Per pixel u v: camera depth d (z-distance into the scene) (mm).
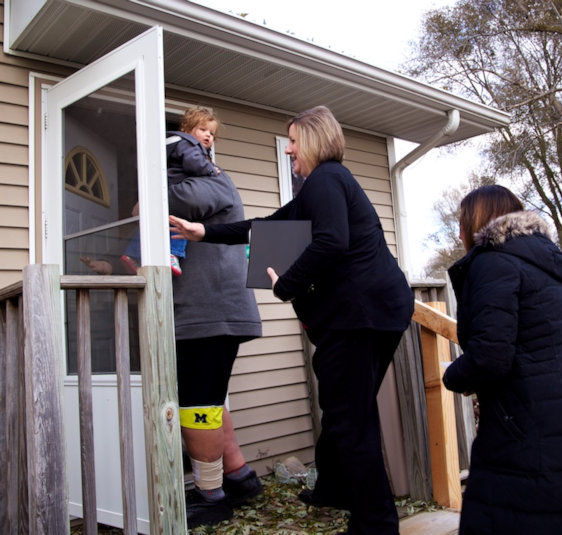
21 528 1921
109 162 2807
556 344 1594
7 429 2105
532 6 15453
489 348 1563
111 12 2875
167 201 2551
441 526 2623
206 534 2645
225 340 2758
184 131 2990
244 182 4211
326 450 2758
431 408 2984
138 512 2357
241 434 3881
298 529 2674
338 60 3822
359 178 5117
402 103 4508
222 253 2783
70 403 2775
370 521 2150
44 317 1817
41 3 2762
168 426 2033
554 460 1506
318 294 2193
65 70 3303
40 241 3064
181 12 3033
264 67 3705
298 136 2330
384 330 2143
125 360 2027
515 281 1607
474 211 1893
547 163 14969
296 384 4250
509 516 1522
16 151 3070
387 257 2248
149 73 2637
